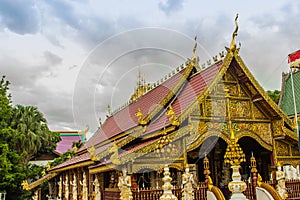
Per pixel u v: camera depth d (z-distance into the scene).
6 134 29.62
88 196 21.95
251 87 16.38
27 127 38.28
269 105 16.31
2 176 27.14
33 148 37.59
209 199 14.20
